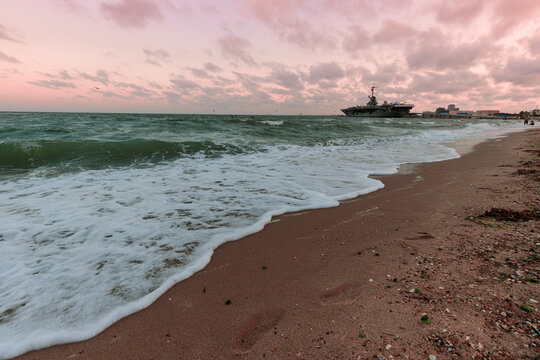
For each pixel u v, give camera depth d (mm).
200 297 2248
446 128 28828
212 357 1641
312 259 2830
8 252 2867
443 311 1884
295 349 1663
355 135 17406
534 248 2695
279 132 16500
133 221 3732
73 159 7590
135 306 2125
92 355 1688
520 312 1796
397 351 1569
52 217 3816
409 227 3555
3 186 5305
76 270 2580
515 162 8031
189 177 6207
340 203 4598
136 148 8805
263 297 2232
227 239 3277
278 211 4176
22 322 1932
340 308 2033
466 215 3859
